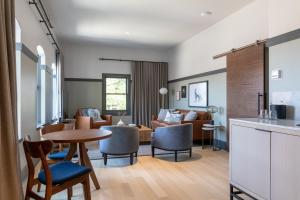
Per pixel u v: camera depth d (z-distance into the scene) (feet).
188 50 23.32
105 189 9.81
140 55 28.04
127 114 27.73
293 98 9.21
